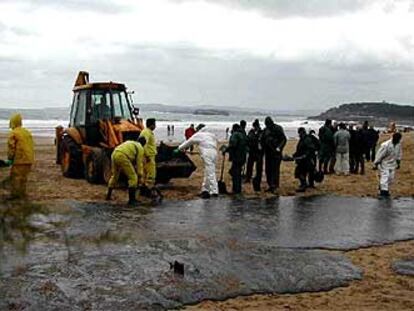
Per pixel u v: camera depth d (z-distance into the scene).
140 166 13.83
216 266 8.40
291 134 79.25
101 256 8.71
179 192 15.96
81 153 18.03
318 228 11.48
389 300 7.37
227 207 13.63
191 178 18.97
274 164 16.38
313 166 16.97
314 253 9.44
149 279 7.73
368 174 21.78
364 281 8.15
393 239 10.75
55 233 9.99
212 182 15.31
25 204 8.69
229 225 11.45
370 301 7.32
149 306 6.88
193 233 10.59
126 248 9.25
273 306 7.04
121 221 11.47
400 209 14.17
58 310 6.61
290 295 7.48
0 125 85.25
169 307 6.90
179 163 16.52
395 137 16.44
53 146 37.88
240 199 15.01
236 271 8.23
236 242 9.95
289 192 16.59
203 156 15.31
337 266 8.73
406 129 80.94
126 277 7.79
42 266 8.09
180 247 9.38
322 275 8.27
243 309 6.90
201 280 7.78
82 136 18.30
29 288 7.22
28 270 7.89
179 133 69.44
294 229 11.28
